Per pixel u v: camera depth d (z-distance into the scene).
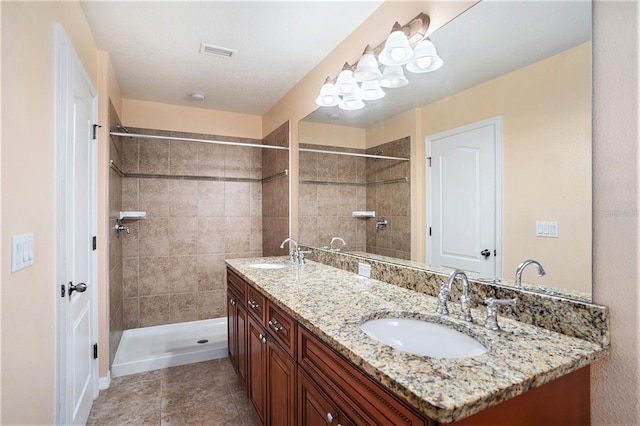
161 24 1.99
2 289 0.93
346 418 0.97
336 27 2.06
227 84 2.92
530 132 1.15
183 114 3.47
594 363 0.96
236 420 2.00
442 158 1.51
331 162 2.36
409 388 0.70
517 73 1.20
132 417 2.02
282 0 1.78
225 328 3.47
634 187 0.91
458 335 1.12
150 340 3.11
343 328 1.08
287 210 3.07
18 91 1.03
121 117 3.15
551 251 1.09
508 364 0.82
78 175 1.74
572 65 1.04
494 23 1.28
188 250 3.48
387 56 1.67
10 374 0.98
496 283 1.25
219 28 2.05
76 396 1.70
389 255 1.84
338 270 2.21
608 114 0.96
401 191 1.76
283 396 1.45
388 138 1.84
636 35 0.90
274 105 3.45
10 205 0.98
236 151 3.71
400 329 1.26
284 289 1.64
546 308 1.07
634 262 0.90
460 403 0.65
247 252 3.74
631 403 0.90
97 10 1.84
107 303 2.34
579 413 0.92
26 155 1.09
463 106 1.41
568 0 1.05
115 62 2.49
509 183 1.22
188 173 3.48
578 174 1.02
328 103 2.28
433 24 1.53
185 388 2.37
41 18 1.21
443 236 1.50
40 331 1.19
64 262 1.42
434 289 1.50
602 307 0.95
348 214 2.18
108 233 2.35
